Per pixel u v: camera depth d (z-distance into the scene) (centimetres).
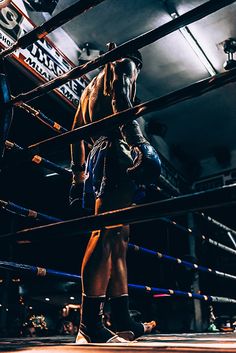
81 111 201
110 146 166
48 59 420
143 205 78
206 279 749
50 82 126
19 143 563
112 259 168
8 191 696
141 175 116
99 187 164
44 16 412
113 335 147
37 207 752
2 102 135
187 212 72
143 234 836
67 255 859
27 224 587
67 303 986
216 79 93
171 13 452
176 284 753
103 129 108
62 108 467
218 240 679
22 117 498
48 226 92
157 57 542
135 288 251
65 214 752
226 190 67
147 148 121
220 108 650
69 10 117
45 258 850
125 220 80
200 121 689
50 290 990
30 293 962
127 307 164
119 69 158
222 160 775
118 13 456
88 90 197
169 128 712
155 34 104
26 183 682
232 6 444
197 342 139
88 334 144
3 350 107
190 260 428
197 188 800
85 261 152
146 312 835
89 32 474
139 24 473
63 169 209
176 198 73
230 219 766
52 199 737
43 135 554
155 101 101
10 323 682
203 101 634
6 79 140
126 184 162
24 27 382
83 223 86
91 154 178
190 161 805
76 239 831
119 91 151
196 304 478
